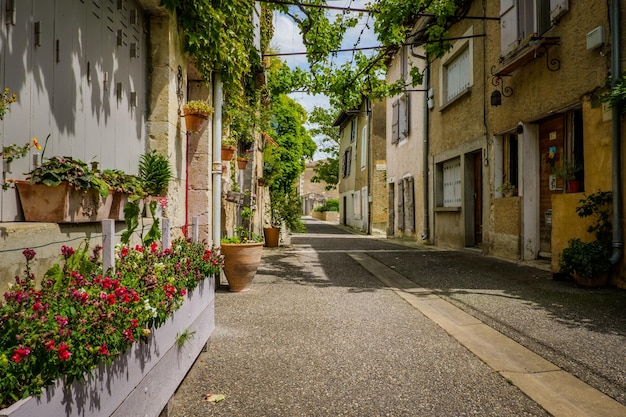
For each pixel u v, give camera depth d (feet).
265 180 44.96
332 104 35.29
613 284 19.24
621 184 18.49
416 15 26.94
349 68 33.27
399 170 55.36
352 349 12.12
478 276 22.76
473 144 33.55
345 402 9.05
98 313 5.91
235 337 13.16
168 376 8.45
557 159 24.59
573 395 9.16
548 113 23.75
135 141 15.08
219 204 21.12
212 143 21.08
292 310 16.28
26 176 9.30
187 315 9.89
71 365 5.12
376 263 28.35
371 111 72.38
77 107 11.48
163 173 14.75
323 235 65.82
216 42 18.52
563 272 20.66
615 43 18.47
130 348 6.65
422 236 45.24
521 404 8.88
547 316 14.90
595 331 13.23
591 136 20.16
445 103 38.83
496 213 29.89
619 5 18.52
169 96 16.03
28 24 9.48
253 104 34.06
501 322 14.35
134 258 9.16
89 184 9.44
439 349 12.07
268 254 33.86
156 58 15.99
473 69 33.37
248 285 19.86
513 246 27.66
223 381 10.09
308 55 31.83
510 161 28.99
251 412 8.65
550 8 23.21
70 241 8.83
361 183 81.30
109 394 5.99
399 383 9.93
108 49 13.17
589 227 19.93
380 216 71.97
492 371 10.51
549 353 11.53
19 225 7.91
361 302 17.52
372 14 27.43
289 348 12.21
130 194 11.62
